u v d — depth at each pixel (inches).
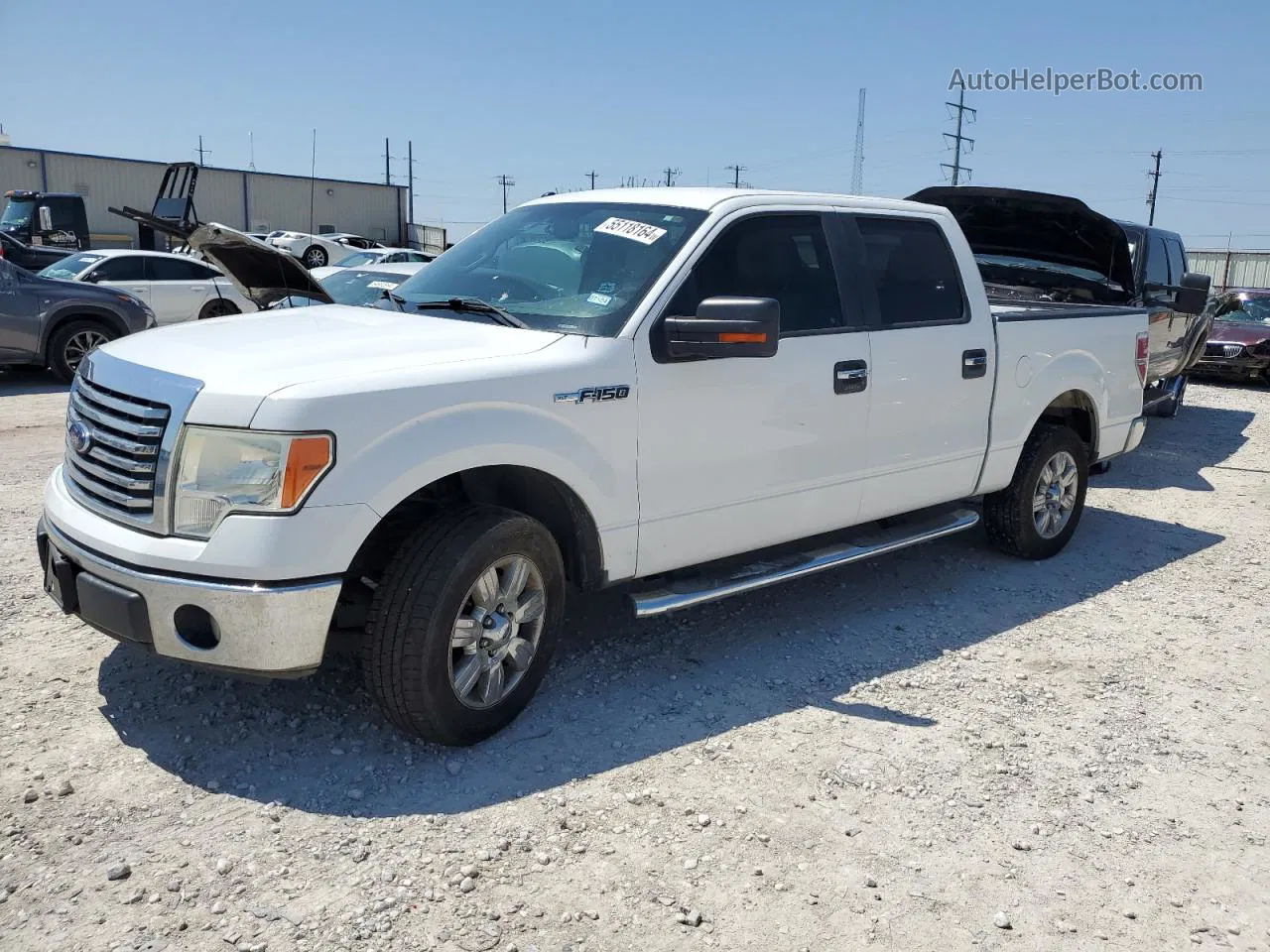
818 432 178.1
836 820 129.6
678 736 149.5
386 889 111.3
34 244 984.9
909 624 200.2
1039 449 230.7
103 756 134.7
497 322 157.2
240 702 150.8
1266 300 664.4
